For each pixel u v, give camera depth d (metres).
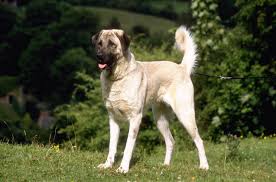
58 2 39.53
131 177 9.56
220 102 17.05
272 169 11.77
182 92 10.67
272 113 17.08
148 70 10.38
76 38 36.72
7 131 18.67
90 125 18.36
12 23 38.50
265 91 16.75
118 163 10.73
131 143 9.95
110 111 10.05
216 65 17.47
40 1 38.53
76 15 37.34
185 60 11.08
